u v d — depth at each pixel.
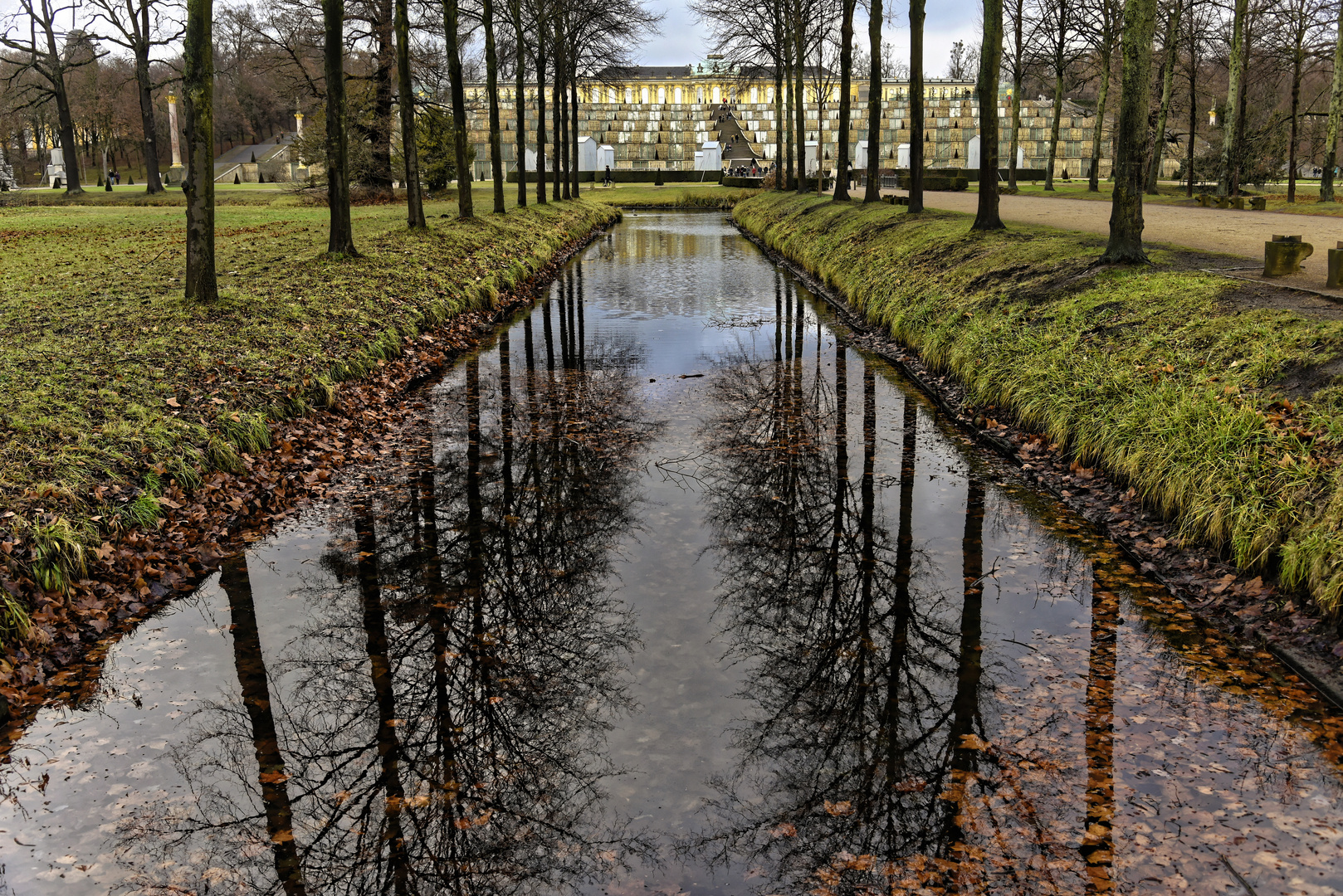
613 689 5.64
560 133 55.12
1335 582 5.87
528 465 9.98
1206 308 10.94
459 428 11.40
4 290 15.77
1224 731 5.11
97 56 53.59
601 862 4.18
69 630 6.15
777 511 8.63
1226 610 6.50
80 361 10.59
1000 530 8.16
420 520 8.38
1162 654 5.98
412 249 21.92
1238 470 7.32
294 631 6.34
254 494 8.67
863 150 89.38
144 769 4.88
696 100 107.94
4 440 7.82
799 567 7.41
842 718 5.28
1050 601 6.78
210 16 13.57
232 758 4.98
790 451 10.47
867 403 12.66
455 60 28.94
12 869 4.14
